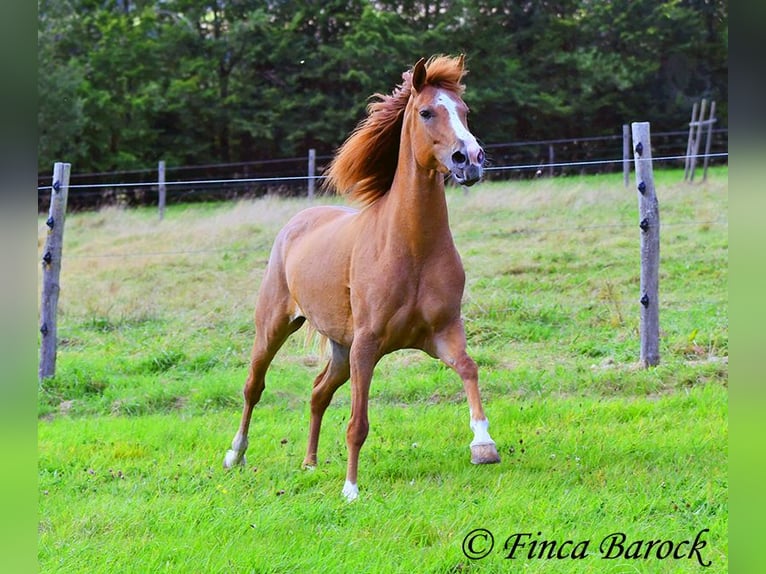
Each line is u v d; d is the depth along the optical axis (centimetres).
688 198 1891
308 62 3541
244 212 1991
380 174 748
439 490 687
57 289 1113
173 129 3591
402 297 688
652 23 3641
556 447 784
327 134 3538
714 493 648
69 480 778
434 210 680
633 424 848
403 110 728
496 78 3559
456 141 644
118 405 1062
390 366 1126
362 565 562
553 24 3650
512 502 650
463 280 705
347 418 953
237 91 3553
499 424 878
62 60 3516
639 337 1148
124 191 3272
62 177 1109
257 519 649
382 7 3734
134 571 574
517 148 3606
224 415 1006
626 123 3650
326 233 778
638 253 1500
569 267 1450
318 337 814
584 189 2012
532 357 1119
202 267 1617
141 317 1365
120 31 3547
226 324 1323
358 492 693
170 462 827
